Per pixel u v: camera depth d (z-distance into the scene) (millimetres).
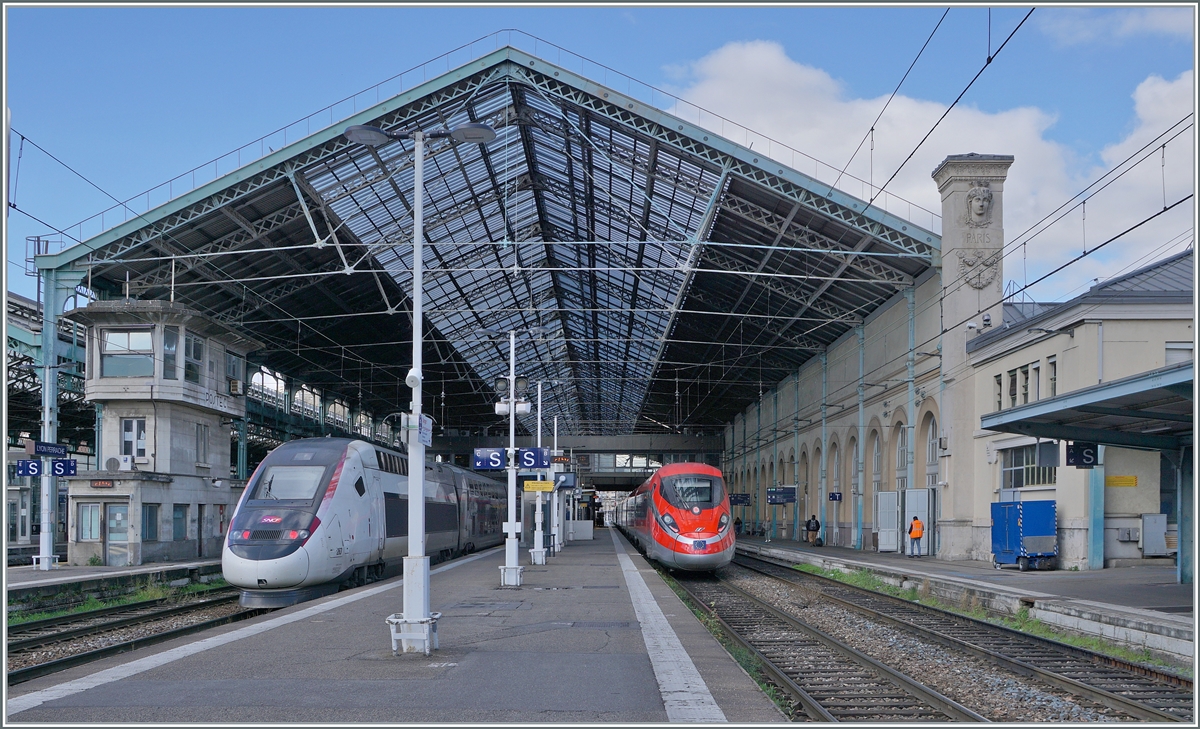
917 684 11703
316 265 40656
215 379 38594
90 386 34594
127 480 32938
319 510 22797
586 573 28297
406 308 49625
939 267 33594
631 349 70875
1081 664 14023
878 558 35375
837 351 49281
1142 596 19031
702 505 31281
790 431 60844
